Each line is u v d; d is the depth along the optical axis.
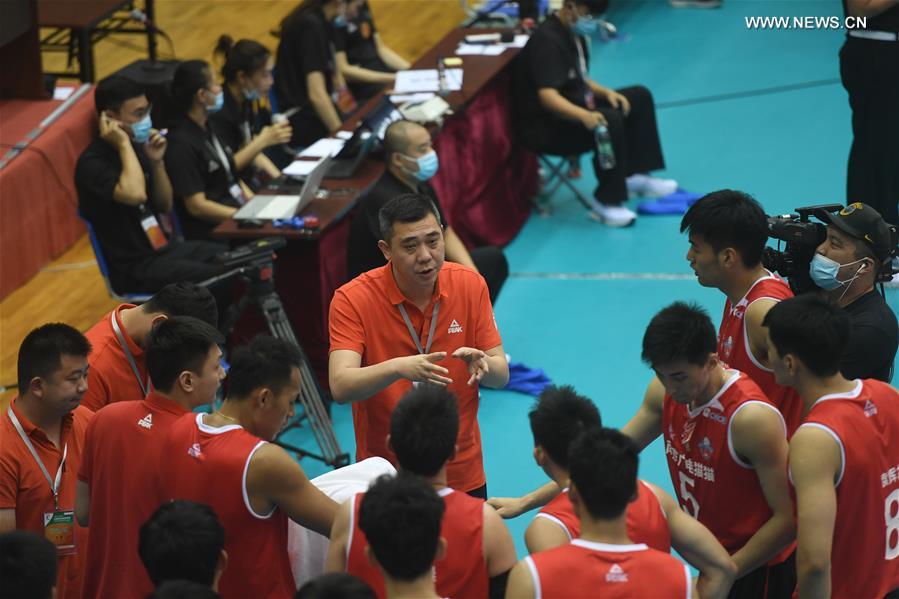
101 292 22.62
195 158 20.42
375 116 21.59
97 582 10.95
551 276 23.39
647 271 23.41
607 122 24.67
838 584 9.99
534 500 11.11
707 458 10.23
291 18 26.31
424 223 11.90
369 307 12.35
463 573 8.88
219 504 9.79
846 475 9.54
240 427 9.98
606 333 21.08
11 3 23.86
